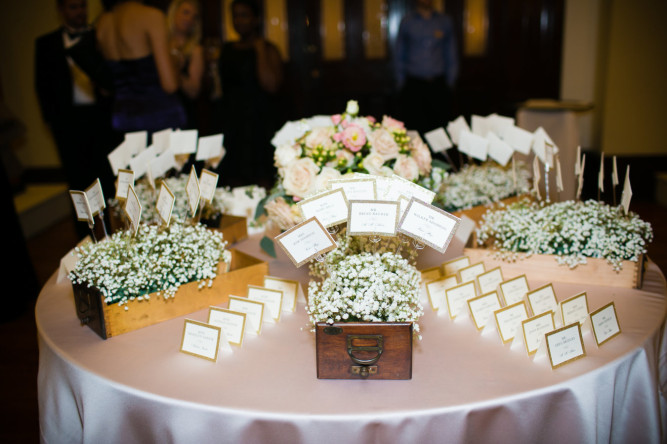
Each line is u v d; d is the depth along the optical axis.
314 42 5.86
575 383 1.15
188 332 1.32
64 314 1.56
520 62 5.64
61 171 5.54
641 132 5.10
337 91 5.97
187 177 2.21
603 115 5.13
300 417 1.05
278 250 1.93
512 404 1.10
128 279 1.39
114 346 1.36
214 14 5.68
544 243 1.68
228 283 1.59
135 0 2.91
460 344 1.33
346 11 5.76
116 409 1.19
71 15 3.32
